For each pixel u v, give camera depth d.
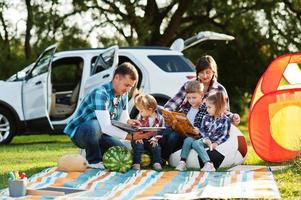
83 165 6.56
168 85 10.84
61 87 12.24
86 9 20.33
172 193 5.26
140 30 19.98
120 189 5.53
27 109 11.62
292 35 22.91
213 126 7.06
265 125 7.60
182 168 6.87
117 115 7.00
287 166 6.91
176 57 11.15
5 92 11.70
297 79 8.44
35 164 7.73
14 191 5.18
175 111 7.42
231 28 23.41
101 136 7.05
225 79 23.80
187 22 23.69
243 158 7.25
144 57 11.00
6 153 9.32
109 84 6.88
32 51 19.97
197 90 7.20
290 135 7.61
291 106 7.66
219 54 23.48
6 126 11.73
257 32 23.47
